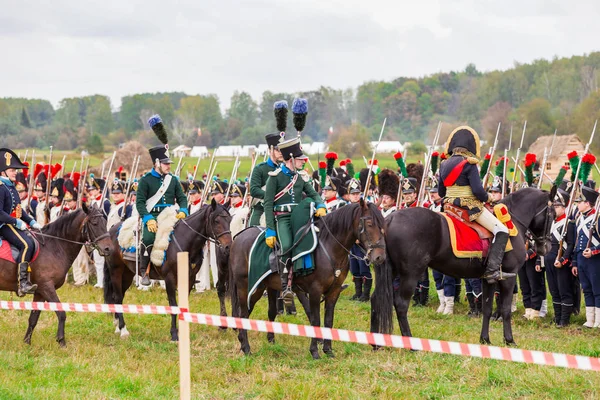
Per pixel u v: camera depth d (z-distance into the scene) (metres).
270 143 10.73
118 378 8.59
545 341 10.84
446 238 9.93
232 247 10.42
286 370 9.16
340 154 59.53
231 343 10.70
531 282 12.70
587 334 11.58
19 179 17.70
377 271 9.71
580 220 11.85
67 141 129.50
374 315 9.96
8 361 9.37
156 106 136.62
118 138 132.75
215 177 18.14
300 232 9.55
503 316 10.56
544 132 64.25
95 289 16.06
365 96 122.88
